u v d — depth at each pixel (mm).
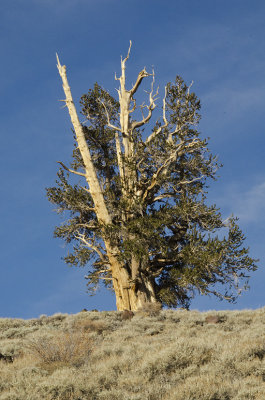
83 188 37188
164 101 37812
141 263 34562
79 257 36000
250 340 14547
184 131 36656
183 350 12523
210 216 33969
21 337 21281
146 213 35281
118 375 12203
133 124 39562
